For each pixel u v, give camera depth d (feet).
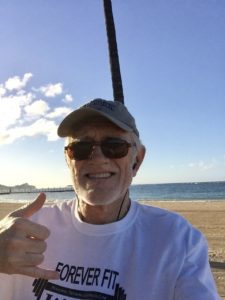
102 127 1.81
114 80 4.59
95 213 1.81
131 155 1.84
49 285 1.74
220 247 8.68
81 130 1.83
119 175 1.81
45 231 1.44
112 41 4.69
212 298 1.59
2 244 1.40
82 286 1.70
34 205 1.60
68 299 1.70
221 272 6.28
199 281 1.63
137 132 1.89
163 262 1.69
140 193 70.08
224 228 11.68
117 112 1.79
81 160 1.81
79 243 1.78
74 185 1.85
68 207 1.91
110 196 1.78
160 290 1.66
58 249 1.80
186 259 1.70
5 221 1.51
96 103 1.81
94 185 1.79
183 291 1.61
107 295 1.68
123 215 1.83
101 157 1.78
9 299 1.78
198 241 1.78
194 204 25.62
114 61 4.62
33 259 1.41
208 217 15.28
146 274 1.69
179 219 1.83
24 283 1.77
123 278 1.70
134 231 1.78
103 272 1.72
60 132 1.87
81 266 1.74
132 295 1.67
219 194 51.83
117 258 1.74
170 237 1.74
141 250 1.73
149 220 1.82
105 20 4.76
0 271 1.41
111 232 1.76
